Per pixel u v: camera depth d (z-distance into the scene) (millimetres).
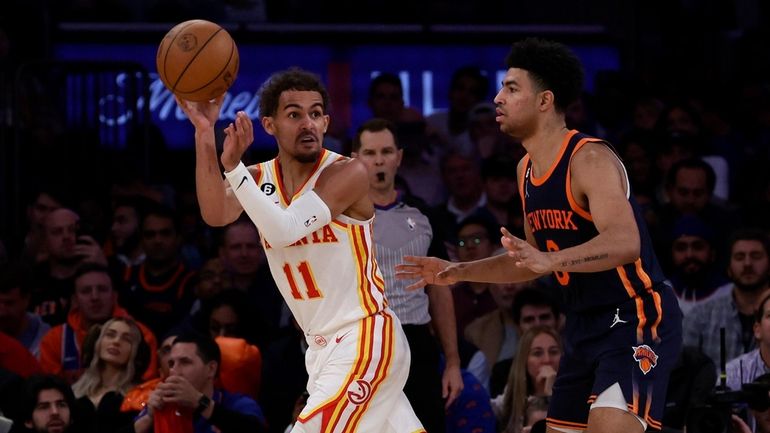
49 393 11781
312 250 8469
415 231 10852
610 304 8461
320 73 20000
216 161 8492
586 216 8375
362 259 8539
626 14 21422
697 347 12922
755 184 18031
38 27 19547
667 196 16984
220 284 14648
